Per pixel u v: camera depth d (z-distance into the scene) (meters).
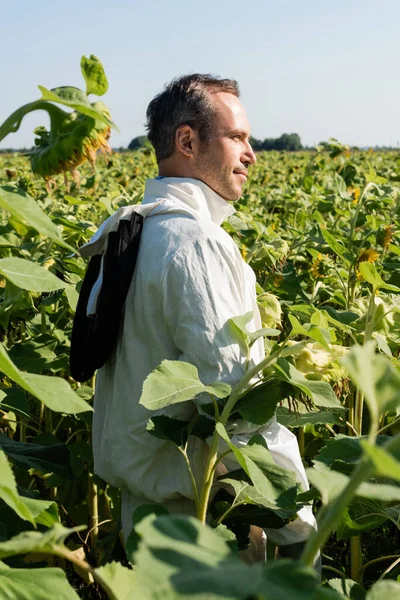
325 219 7.04
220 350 1.99
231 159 2.36
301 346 1.95
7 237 3.52
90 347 2.24
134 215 2.17
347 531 1.96
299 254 5.16
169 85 2.41
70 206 4.73
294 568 0.82
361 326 3.11
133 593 1.13
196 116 2.33
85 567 1.12
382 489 0.96
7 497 1.27
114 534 2.64
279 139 49.88
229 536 1.67
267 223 7.04
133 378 2.16
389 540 3.49
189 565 0.80
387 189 5.24
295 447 2.20
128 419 2.19
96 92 1.74
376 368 0.93
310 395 1.88
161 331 2.12
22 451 2.30
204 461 2.12
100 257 2.38
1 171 12.96
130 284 2.14
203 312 2.00
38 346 3.28
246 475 2.04
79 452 3.21
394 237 4.73
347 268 3.96
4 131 1.50
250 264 4.11
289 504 1.71
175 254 2.05
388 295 3.28
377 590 1.02
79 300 2.38
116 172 11.89
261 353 2.25
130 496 2.35
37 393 1.27
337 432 3.79
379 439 1.89
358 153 25.38
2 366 1.28
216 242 2.07
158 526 0.87
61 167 2.04
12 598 1.20
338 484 1.11
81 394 3.25
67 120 2.00
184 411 2.13
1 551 1.08
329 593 0.84
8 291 2.90
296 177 13.06
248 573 0.80
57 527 1.08
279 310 2.69
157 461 2.16
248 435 2.10
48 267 3.21
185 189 2.31
